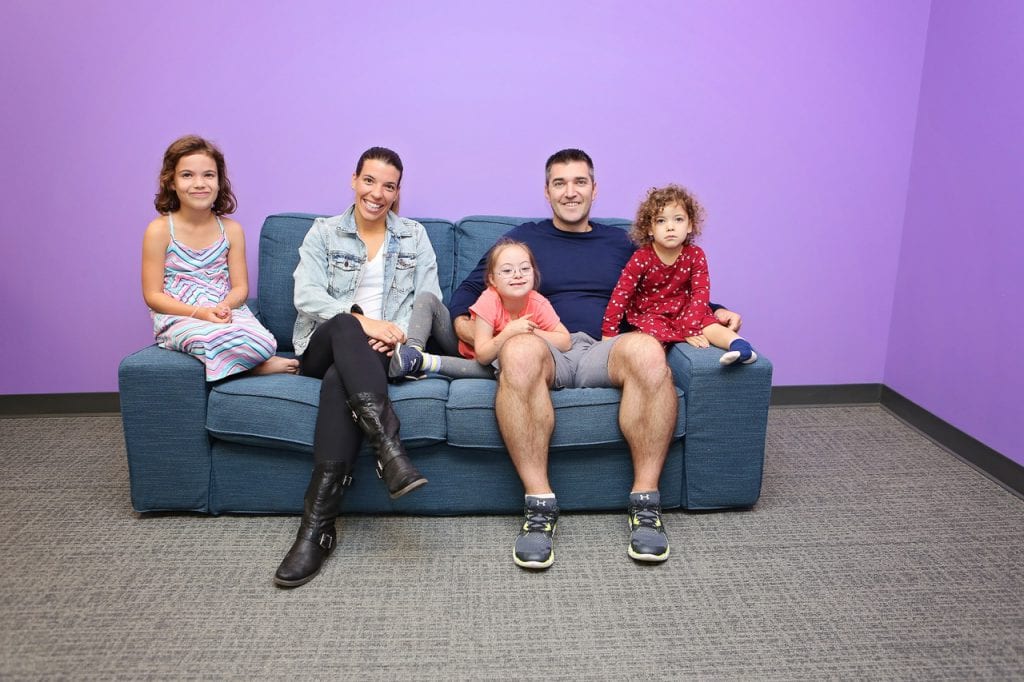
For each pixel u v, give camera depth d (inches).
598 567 75.9
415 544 79.7
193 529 82.2
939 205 109.2
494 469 83.7
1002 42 96.2
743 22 109.9
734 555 78.1
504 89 109.0
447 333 94.7
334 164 109.7
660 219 89.0
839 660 62.3
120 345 114.3
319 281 93.0
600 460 83.9
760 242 117.0
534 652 63.2
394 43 106.7
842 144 115.0
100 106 106.0
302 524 74.8
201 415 81.4
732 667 61.4
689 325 89.4
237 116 107.4
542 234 99.7
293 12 105.0
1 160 106.8
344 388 79.1
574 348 90.6
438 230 103.7
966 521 85.7
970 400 102.2
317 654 62.6
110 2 103.3
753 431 84.0
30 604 68.6
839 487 94.0
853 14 111.1
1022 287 92.4
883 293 120.9
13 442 105.0
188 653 62.5
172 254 90.0
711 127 112.6
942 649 63.7
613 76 109.8
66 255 110.5
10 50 103.9
